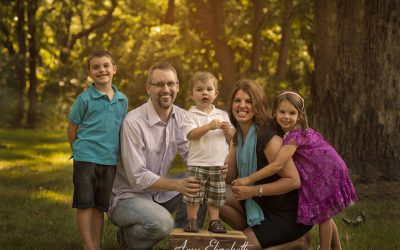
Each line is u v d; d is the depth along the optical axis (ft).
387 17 28.14
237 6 68.80
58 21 80.12
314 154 15.14
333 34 28.73
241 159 15.53
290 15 58.13
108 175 16.01
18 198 25.08
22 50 82.07
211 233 14.74
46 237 18.98
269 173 14.83
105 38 81.05
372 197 25.70
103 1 80.33
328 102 28.94
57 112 79.41
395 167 27.89
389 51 28.22
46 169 34.32
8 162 37.14
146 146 15.92
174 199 16.89
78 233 19.53
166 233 15.43
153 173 15.65
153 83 15.74
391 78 28.19
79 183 15.71
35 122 78.79
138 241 15.71
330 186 15.06
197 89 15.44
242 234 14.75
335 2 28.66
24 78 80.59
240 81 15.69
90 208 15.81
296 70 71.51
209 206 15.35
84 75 79.56
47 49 83.41
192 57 69.62
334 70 28.76
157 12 78.84
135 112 16.07
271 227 15.24
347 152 28.37
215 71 70.44
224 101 57.31
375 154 28.12
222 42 64.39
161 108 15.96
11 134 61.16
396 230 20.08
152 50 66.28
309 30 54.54
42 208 23.22
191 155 15.44
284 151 14.83
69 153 42.86
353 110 28.40
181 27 70.08
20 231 19.71
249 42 74.08
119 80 65.77
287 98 15.14
